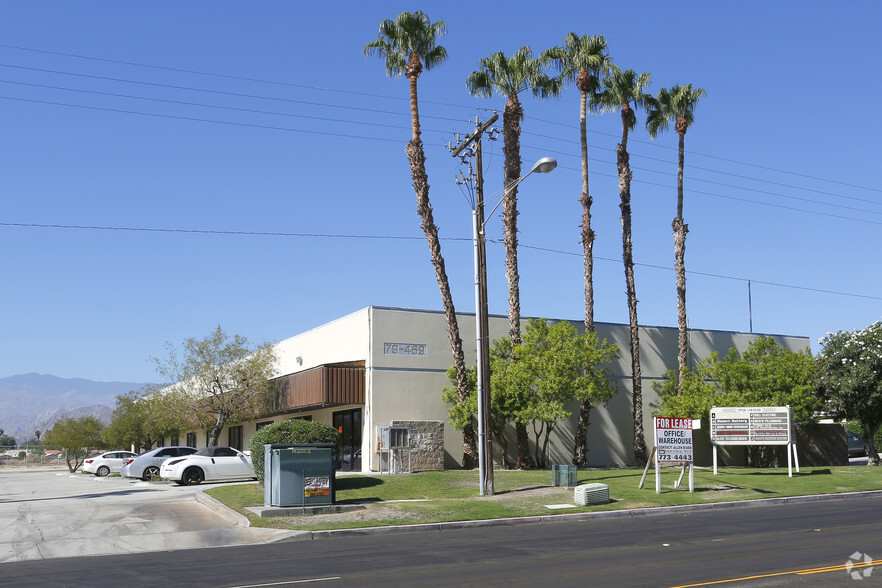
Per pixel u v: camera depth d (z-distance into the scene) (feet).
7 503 83.20
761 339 118.42
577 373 103.81
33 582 38.91
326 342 116.26
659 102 129.08
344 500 71.36
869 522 57.21
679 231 125.18
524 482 84.12
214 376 127.34
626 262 119.44
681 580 35.35
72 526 61.62
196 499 80.38
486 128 80.07
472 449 103.81
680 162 126.52
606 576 36.76
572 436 115.14
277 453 63.05
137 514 68.33
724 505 72.02
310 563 43.14
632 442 120.37
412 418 103.76
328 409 116.16
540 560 42.34
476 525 60.59
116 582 38.32
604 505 69.46
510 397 100.27
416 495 75.56
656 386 124.36
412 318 106.11
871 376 107.14
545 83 116.88
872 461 113.70
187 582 37.78
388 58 105.29
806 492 79.97
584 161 116.37
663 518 63.82
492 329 112.16
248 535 56.13
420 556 44.93
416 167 103.09
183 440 196.13
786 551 43.73
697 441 125.18
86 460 150.00
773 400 109.40
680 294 122.93
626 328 123.13
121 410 187.73
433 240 102.06
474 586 34.91
